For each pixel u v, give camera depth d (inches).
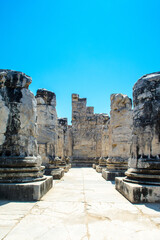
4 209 163.6
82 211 160.9
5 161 209.6
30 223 134.9
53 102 395.2
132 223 136.5
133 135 234.2
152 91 223.5
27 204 179.3
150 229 127.3
